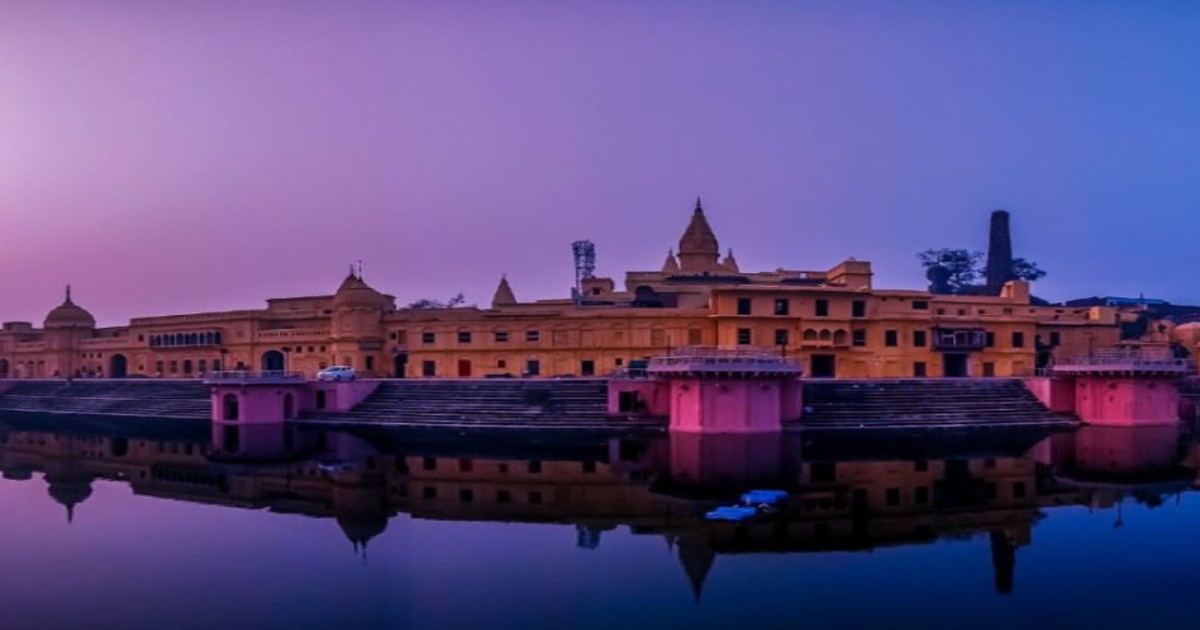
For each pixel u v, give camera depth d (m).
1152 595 20.06
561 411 52.53
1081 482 33.62
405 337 72.44
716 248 81.12
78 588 21.53
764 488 32.50
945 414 50.50
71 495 34.19
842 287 66.19
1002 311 71.12
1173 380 51.91
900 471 36.22
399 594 20.69
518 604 19.84
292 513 29.73
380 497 32.34
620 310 65.44
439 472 37.97
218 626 18.80
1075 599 19.84
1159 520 27.17
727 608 19.41
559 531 26.27
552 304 77.06
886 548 23.98
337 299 74.44
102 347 94.06
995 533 25.56
